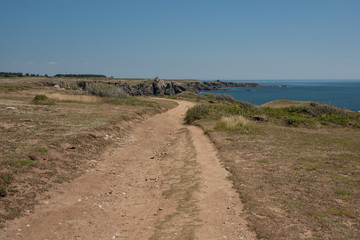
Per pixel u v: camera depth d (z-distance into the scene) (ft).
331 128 60.08
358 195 21.47
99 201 24.20
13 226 18.37
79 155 34.73
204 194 24.14
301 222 17.56
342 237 15.61
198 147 42.73
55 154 32.19
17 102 75.92
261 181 25.50
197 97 193.26
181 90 472.44
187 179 28.68
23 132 38.88
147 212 21.99
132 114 71.51
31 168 26.89
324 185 23.72
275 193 22.56
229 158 34.24
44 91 122.52
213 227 18.17
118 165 35.06
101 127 48.62
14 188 22.97
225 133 50.39
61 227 19.08
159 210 22.00
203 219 19.47
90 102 96.12
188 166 33.32
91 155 36.45
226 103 150.71
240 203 21.49
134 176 31.40
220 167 31.63
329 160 31.58
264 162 31.50
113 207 23.26
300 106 80.12
